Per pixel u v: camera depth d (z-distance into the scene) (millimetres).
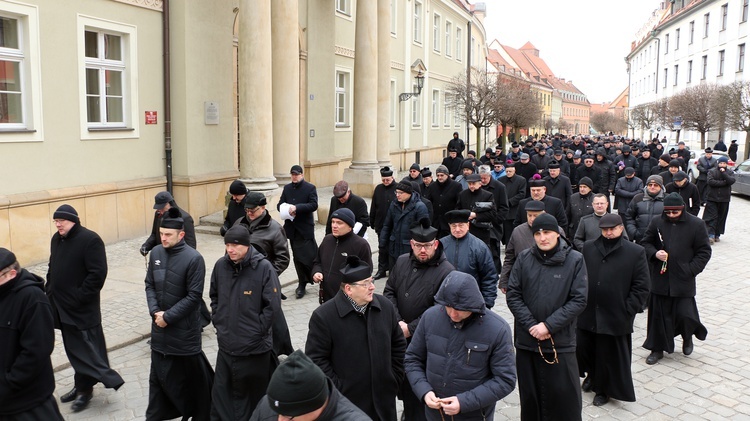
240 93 13484
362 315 4184
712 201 14250
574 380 4859
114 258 10930
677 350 7328
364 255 6488
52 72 10789
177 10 13398
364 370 4156
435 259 5016
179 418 5480
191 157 13812
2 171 9992
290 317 8180
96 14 11633
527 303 4934
